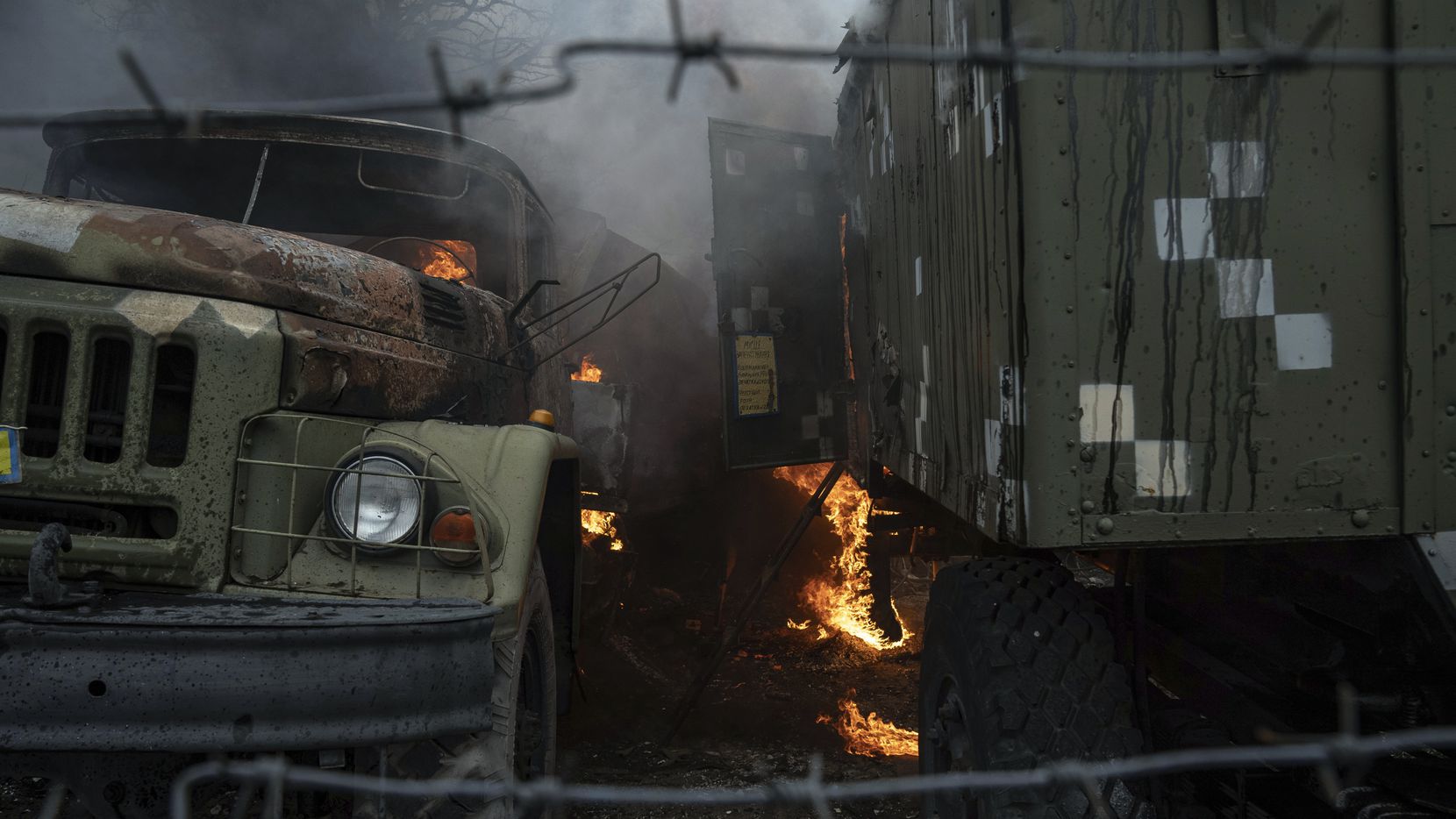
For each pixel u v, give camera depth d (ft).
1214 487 7.03
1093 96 7.14
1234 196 7.13
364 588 7.86
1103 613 10.22
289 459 8.20
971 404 8.79
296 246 9.37
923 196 11.25
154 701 6.26
